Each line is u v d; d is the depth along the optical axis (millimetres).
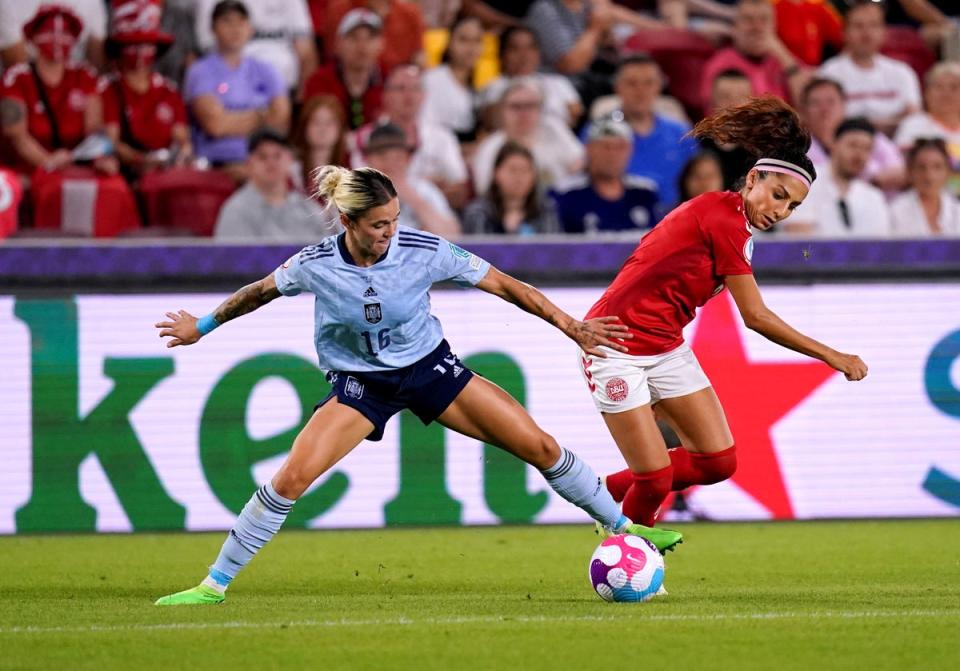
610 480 24703
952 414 34688
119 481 33031
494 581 24781
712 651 16734
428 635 17969
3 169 37562
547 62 47781
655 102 45844
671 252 22078
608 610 20312
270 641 17547
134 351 32969
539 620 19219
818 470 34500
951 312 34594
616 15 50719
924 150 42156
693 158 39094
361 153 41438
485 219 38938
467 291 33625
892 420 34562
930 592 22672
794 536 31844
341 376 20906
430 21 49469
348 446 20859
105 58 43875
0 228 36875
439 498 33781
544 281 33469
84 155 38875
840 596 22094
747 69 47094
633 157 43500
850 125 41688
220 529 33219
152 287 32938
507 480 34000
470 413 21078
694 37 48656
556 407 33750
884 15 53500
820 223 41906
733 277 21812
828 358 21203
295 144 39812
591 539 31453
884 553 28766
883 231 42281
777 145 21578
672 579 24891
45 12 39844
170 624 19047
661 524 34281
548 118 44281
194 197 38781
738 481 34438
